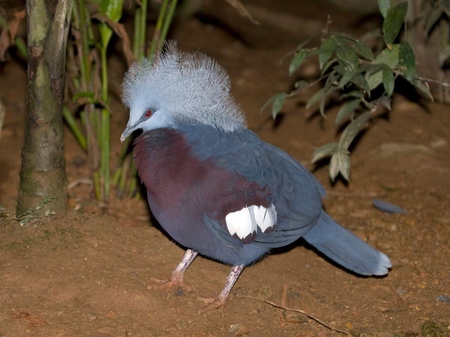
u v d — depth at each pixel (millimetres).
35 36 3742
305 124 4734
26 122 3832
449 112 4770
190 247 3723
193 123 3693
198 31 5984
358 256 3789
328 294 3828
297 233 3705
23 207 3885
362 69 3852
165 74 3693
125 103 3770
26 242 3828
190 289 3754
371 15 6355
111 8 3973
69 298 3668
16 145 4578
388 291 3848
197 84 3686
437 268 3943
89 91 4078
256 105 4867
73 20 4039
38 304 3643
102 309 3650
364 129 4664
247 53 5656
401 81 4828
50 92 3803
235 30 6070
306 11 6676
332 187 4410
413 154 4535
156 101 3691
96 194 4270
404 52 3811
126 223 4184
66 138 4641
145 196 4305
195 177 3631
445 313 3742
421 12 4504
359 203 4305
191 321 3656
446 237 4086
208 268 3848
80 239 3859
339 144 3982
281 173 3709
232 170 3646
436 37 4688
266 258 3949
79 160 4516
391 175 4461
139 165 3688
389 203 4273
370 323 3709
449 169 4469
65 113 4219
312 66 5207
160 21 4055
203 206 3635
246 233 3650
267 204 3666
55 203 3891
